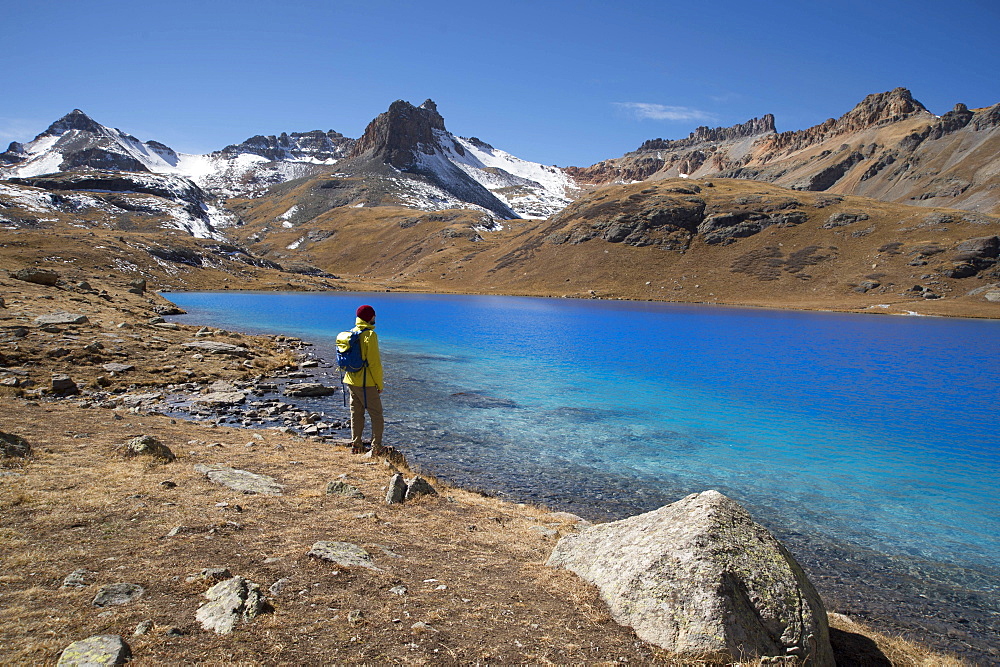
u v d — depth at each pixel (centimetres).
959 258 12500
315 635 495
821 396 2928
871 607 995
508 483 1556
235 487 977
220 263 16338
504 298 14312
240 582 561
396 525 888
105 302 5116
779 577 616
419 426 2144
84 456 1059
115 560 624
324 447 1513
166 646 454
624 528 744
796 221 16300
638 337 5719
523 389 2933
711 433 2175
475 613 579
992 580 1105
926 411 2622
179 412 2042
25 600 512
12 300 3744
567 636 552
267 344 4116
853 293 12569
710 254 16075
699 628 548
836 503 1491
